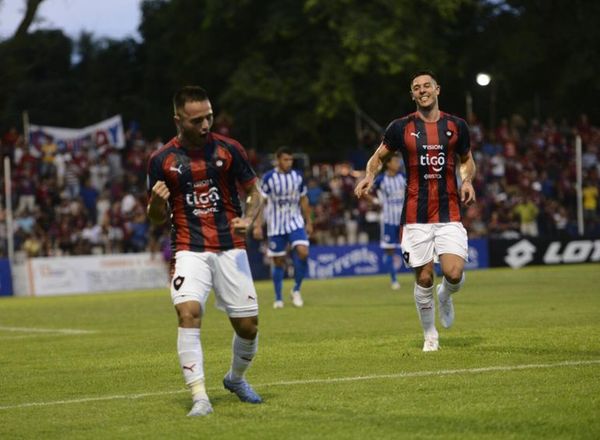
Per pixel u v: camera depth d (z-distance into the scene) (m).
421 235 24.83
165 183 17.98
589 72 112.56
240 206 18.50
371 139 95.62
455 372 21.11
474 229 80.44
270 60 106.44
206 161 17.95
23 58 110.94
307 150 108.06
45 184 78.12
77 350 29.11
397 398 18.30
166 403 18.89
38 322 41.09
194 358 17.61
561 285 52.12
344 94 99.81
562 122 108.50
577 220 85.00
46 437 16.23
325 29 102.88
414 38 101.00
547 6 116.50
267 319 37.16
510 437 14.92
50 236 73.69
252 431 15.95
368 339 28.36
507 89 115.88
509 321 32.44
